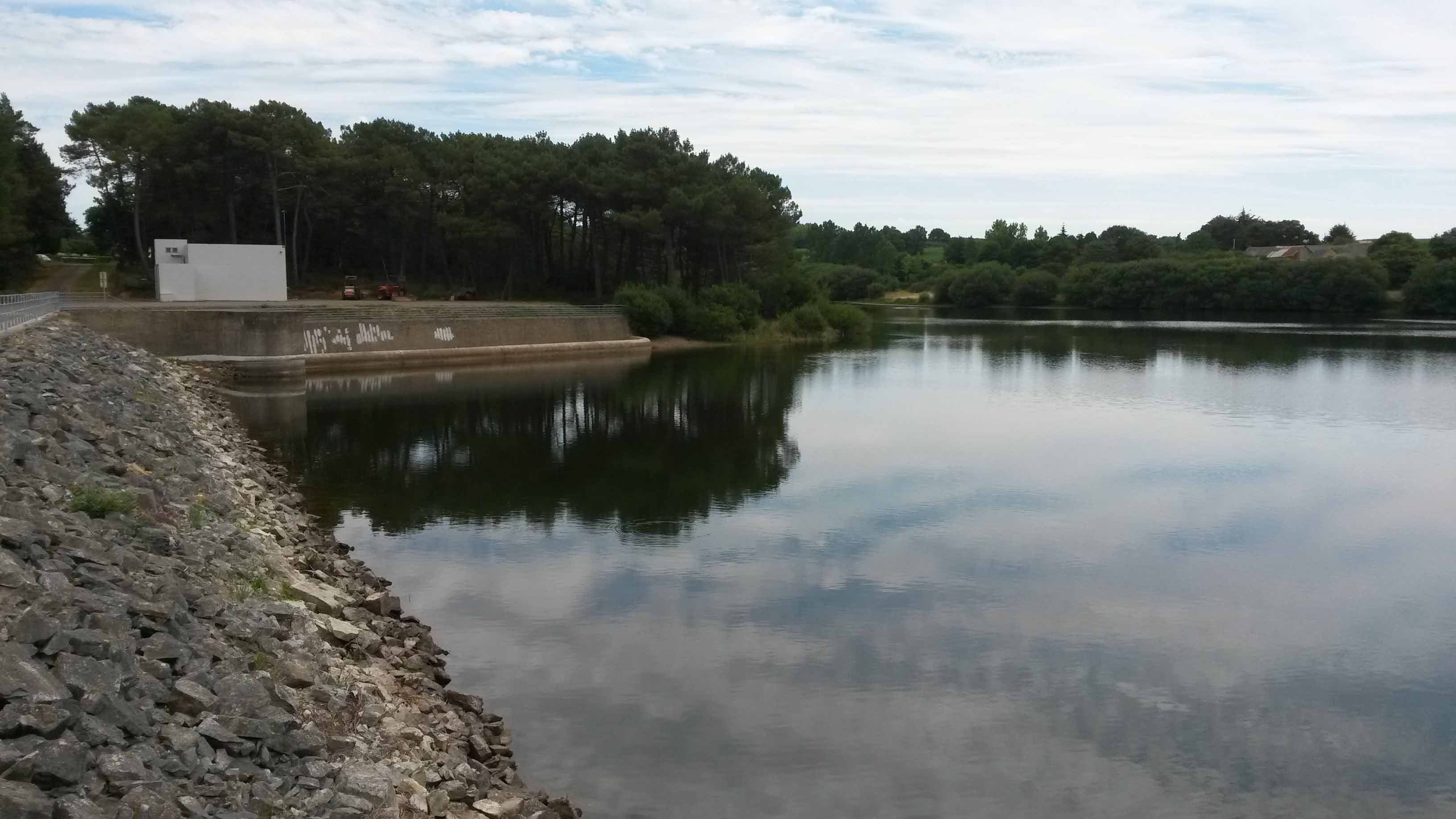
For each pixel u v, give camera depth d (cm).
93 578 1276
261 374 5816
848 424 5312
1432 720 1909
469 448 4500
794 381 7200
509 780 1400
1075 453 4488
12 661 942
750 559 2812
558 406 5856
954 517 3325
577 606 2377
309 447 4334
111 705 974
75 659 1017
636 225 9656
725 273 10931
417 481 3753
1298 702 1975
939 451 4531
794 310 10988
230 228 9575
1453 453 4500
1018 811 1557
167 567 1488
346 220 10150
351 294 9006
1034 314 15838
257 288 7738
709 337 10256
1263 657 2195
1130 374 7556
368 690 1438
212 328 5794
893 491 3719
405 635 1936
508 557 2775
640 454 4447
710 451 4541
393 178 9812
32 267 9556
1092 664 2138
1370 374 7488
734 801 1530
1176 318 14600
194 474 2383
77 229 12269
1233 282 15512
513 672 1959
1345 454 4475
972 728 1823
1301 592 2622
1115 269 16450
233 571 1683
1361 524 3300
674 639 2189
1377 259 16212
